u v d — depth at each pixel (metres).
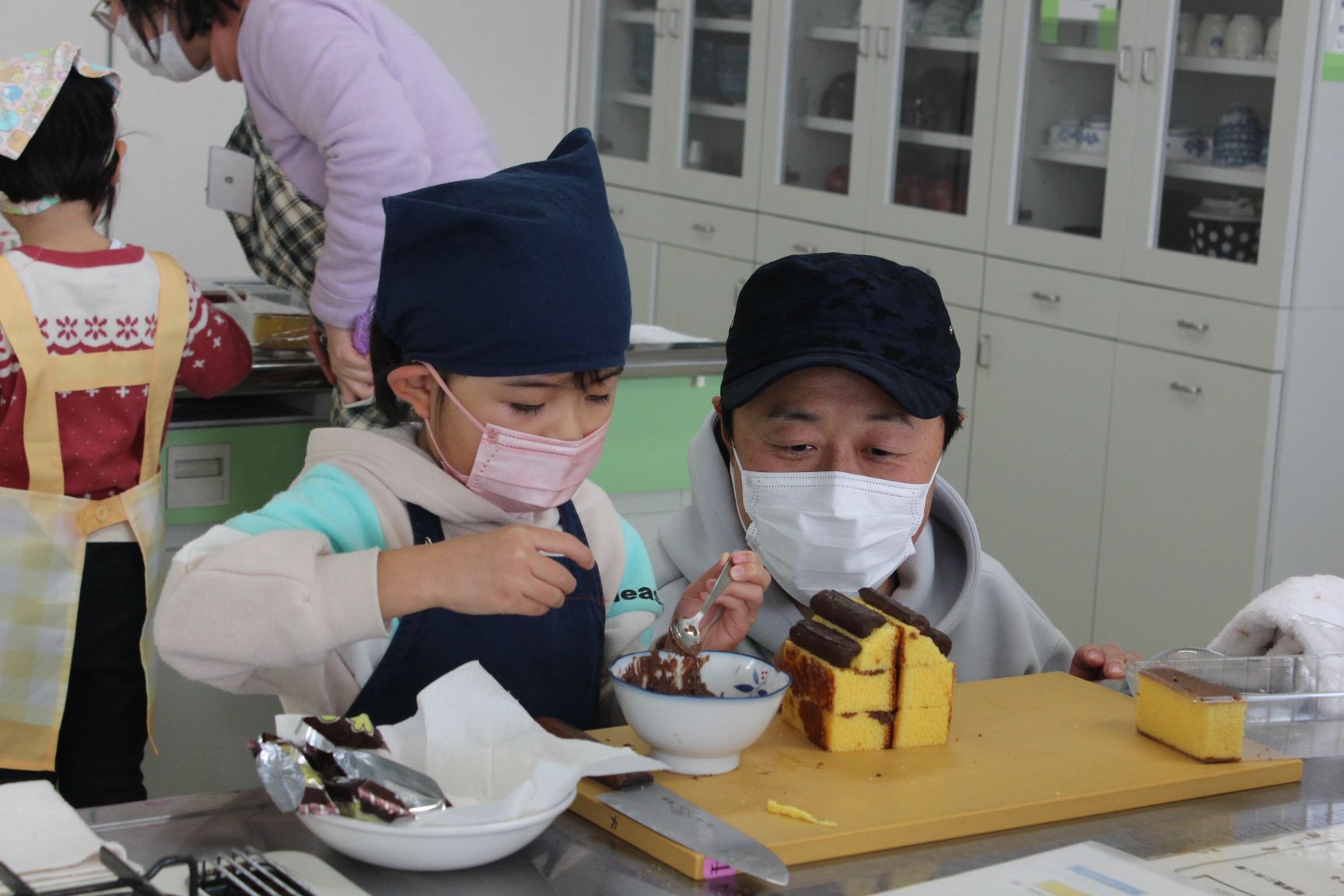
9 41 3.73
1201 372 3.14
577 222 1.08
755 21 4.18
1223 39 3.06
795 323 1.28
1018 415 3.58
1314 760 1.10
